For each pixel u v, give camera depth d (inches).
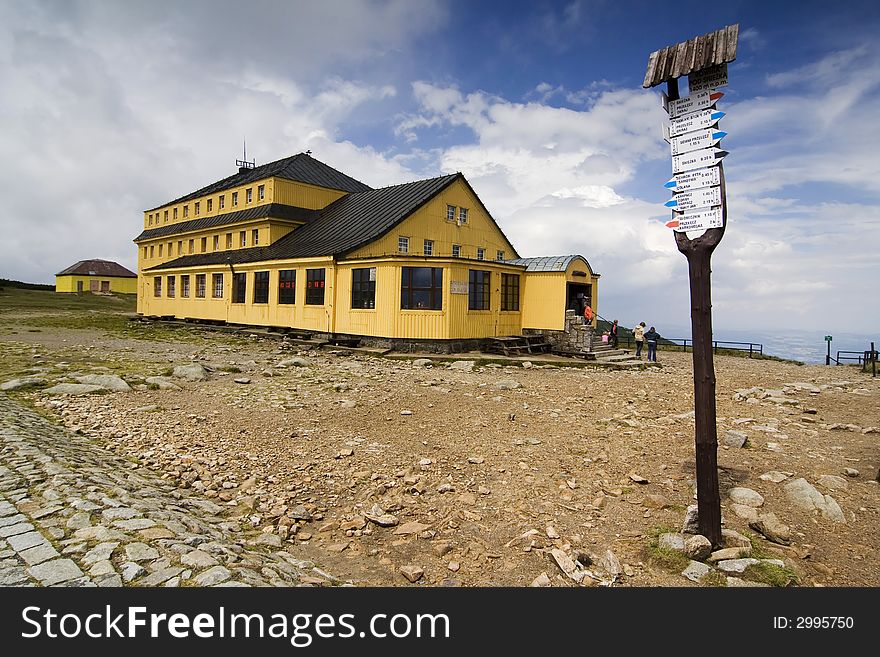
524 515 243.6
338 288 960.9
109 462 287.6
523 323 1001.5
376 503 257.9
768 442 346.3
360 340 917.2
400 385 564.7
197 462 305.1
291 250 1142.3
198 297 1371.8
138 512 201.0
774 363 1082.7
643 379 702.5
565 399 512.1
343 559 206.5
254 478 283.6
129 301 2610.7
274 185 1334.9
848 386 645.3
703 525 215.0
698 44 211.3
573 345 927.0
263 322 1130.0
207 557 171.8
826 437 366.3
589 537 224.2
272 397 483.8
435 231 1153.4
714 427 214.7
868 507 250.4
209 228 1503.4
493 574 195.9
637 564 202.2
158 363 672.4
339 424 395.2
